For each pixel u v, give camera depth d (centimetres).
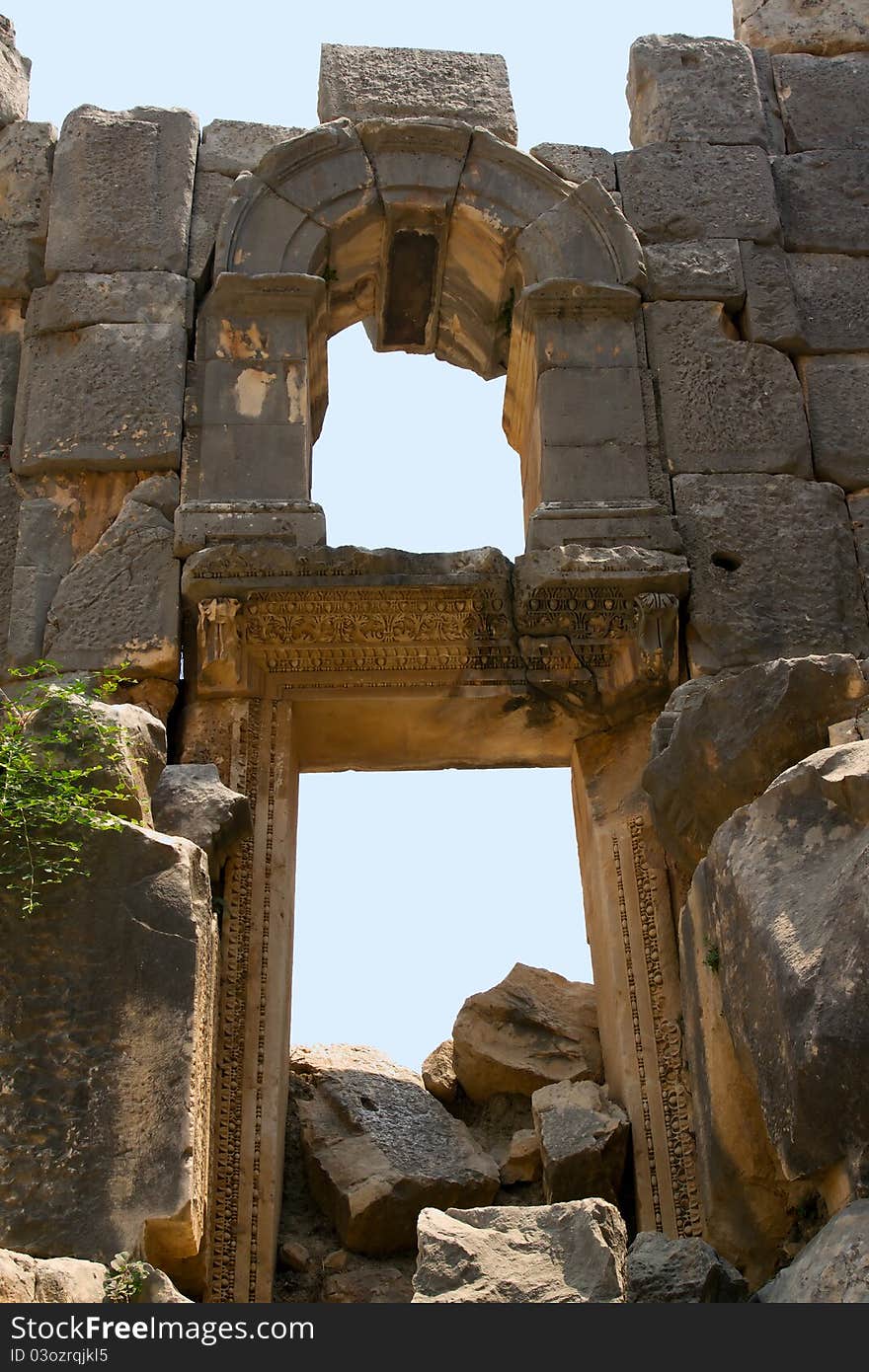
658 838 884
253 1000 846
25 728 774
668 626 929
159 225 1055
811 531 974
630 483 984
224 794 833
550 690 936
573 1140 830
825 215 1097
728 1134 713
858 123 1139
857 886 641
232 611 911
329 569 918
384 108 1098
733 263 1061
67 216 1059
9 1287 584
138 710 817
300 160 1052
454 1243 618
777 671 768
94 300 1027
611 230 1049
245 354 1008
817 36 1198
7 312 1052
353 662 930
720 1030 721
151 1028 689
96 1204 654
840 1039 617
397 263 1081
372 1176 861
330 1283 826
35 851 714
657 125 1116
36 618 948
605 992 898
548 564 927
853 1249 581
